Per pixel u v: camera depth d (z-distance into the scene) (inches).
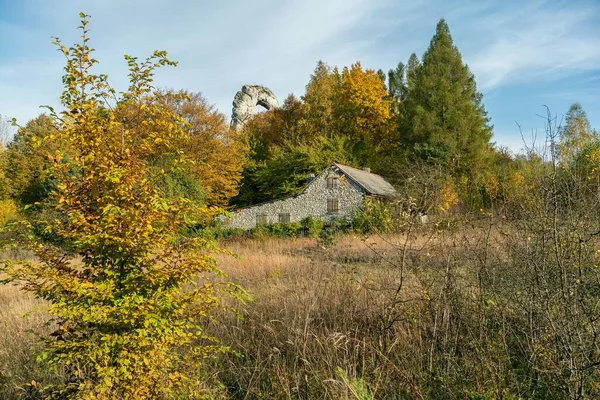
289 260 520.1
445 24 1886.1
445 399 182.9
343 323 245.8
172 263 181.5
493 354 186.1
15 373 223.8
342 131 1964.8
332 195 1416.1
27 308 341.7
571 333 156.9
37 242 173.8
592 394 154.4
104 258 172.6
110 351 165.2
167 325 169.3
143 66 181.3
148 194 177.5
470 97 1862.7
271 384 208.5
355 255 534.6
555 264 183.3
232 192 1686.8
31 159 1368.1
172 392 169.6
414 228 247.1
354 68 2041.1
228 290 186.4
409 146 1697.8
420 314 225.1
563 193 184.9
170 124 181.9
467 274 221.5
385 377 195.6
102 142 176.7
